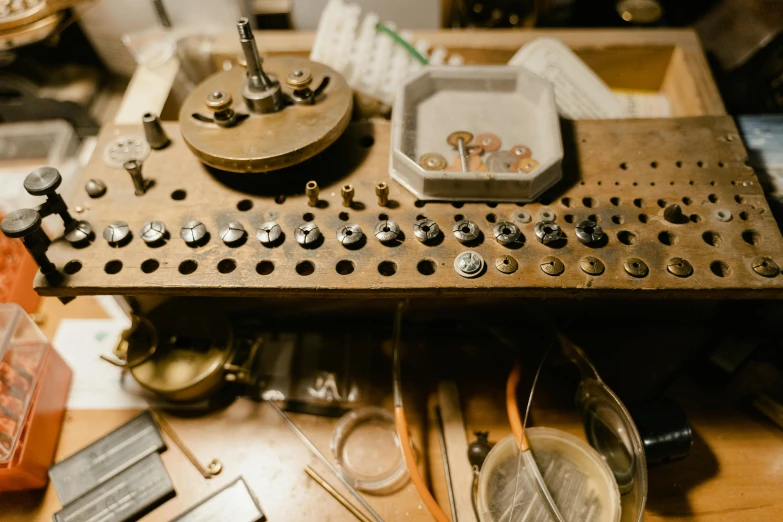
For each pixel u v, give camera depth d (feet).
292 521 2.38
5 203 3.24
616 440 2.38
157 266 2.22
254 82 2.39
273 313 2.92
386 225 2.26
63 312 3.07
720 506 2.37
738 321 2.66
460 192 2.36
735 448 2.52
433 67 2.69
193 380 2.54
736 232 2.27
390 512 2.40
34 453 2.47
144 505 2.39
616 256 2.21
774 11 2.97
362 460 2.56
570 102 2.95
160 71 3.20
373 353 2.85
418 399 2.71
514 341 2.89
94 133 3.83
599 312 2.87
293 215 2.34
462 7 3.76
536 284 2.14
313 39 3.22
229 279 2.17
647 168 2.48
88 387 2.78
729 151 2.53
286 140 2.30
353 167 2.50
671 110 3.30
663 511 2.36
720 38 3.35
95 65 3.78
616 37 3.22
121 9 3.34
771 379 2.72
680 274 2.15
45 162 3.61
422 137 2.60
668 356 2.82
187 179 2.48
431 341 2.89
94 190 2.41
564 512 2.21
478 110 2.71
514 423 2.41
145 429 2.59
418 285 2.14
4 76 3.50
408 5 3.71
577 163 2.50
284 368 2.80
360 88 2.95
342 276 2.17
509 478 2.31
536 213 2.34
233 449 2.58
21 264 2.98
